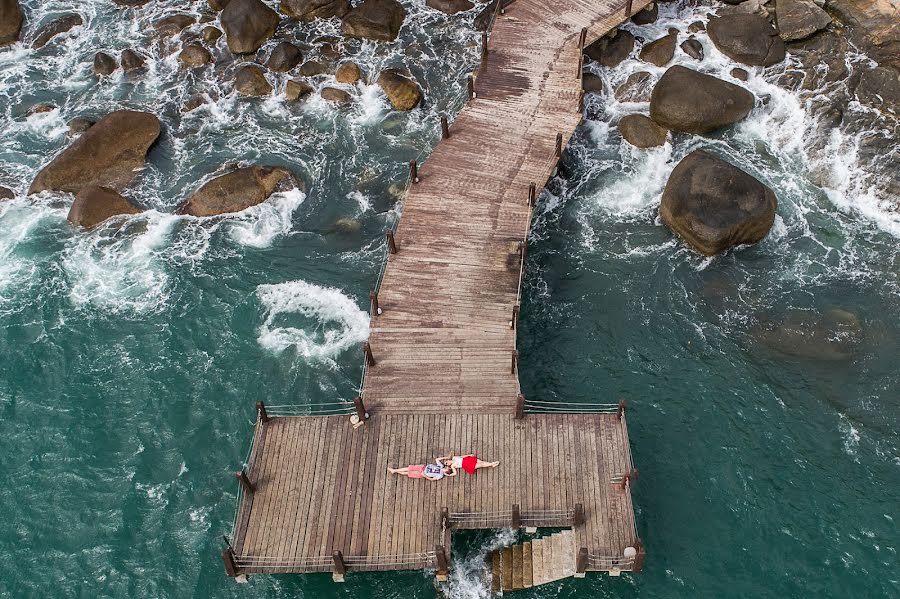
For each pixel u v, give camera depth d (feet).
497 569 104.88
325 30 186.91
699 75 159.84
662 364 129.18
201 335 134.41
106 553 109.50
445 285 127.13
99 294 140.26
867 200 149.79
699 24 179.83
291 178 157.28
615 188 154.61
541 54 168.14
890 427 120.06
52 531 111.86
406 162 160.97
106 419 123.95
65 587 106.63
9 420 123.85
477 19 187.32
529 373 128.67
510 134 151.53
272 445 108.88
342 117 169.99
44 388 127.75
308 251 146.72
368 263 144.36
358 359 130.41
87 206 149.48
